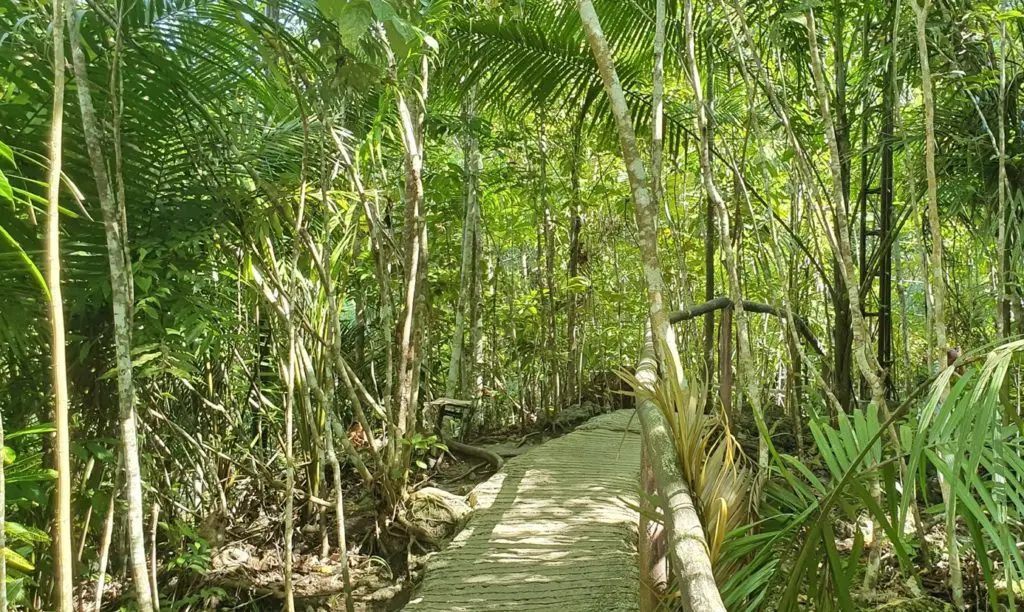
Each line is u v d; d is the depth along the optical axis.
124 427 1.75
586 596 2.64
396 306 4.70
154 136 2.72
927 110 2.13
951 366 1.53
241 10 2.64
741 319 2.62
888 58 3.35
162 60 2.62
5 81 2.45
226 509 3.72
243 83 3.09
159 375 2.98
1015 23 3.37
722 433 2.08
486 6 4.61
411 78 3.33
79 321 2.61
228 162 2.98
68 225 2.42
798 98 4.18
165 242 2.60
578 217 6.34
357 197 3.21
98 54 2.47
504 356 7.37
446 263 6.11
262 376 4.21
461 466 4.84
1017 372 2.62
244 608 3.12
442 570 2.93
